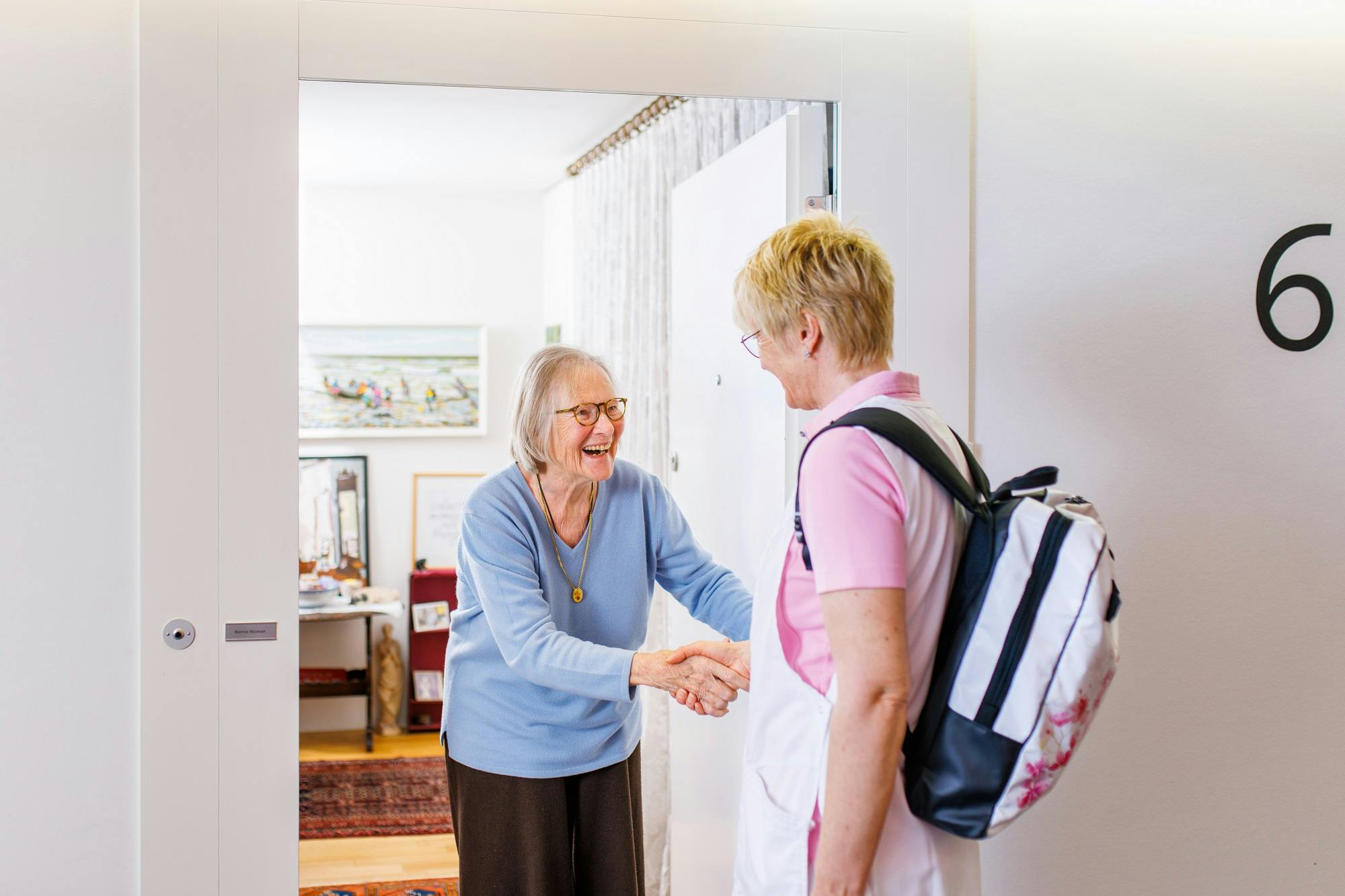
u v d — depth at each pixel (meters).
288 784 1.69
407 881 3.09
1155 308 1.97
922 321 1.88
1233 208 1.98
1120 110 1.95
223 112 1.65
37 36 1.63
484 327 4.82
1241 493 2.00
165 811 1.67
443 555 4.78
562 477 1.79
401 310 4.77
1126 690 1.97
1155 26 1.95
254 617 1.68
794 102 1.94
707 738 2.43
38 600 1.66
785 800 1.20
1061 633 1.09
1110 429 1.96
